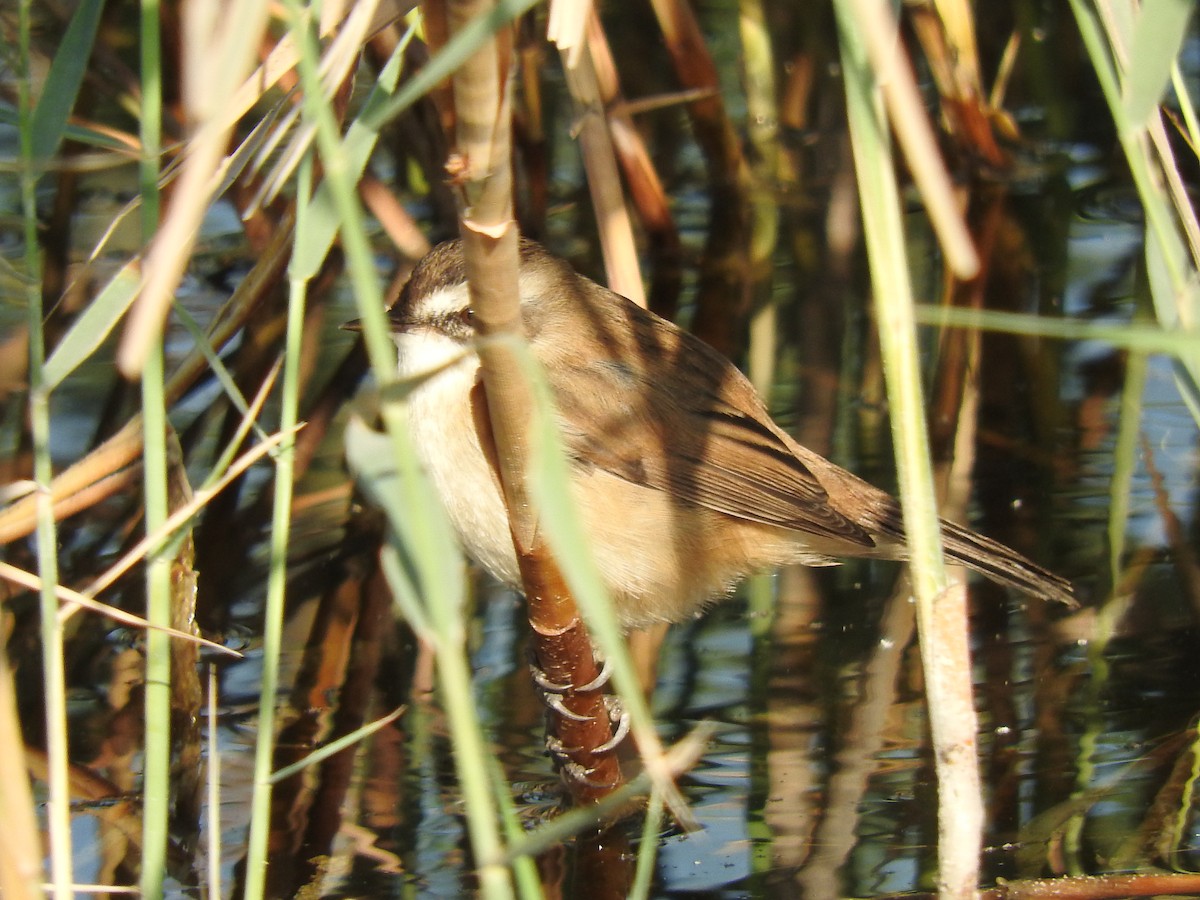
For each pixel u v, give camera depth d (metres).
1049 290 13.01
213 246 13.84
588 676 7.38
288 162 5.76
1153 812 7.36
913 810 7.49
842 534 8.77
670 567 9.03
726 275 13.76
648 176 13.23
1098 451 11.26
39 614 9.51
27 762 8.11
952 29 13.24
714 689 8.88
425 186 14.27
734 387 9.59
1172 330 4.62
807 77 14.71
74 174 12.26
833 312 13.18
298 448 11.45
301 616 9.89
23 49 5.92
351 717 8.66
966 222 13.90
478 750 4.25
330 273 12.89
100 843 7.36
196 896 6.91
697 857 7.16
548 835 4.29
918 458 5.31
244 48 3.75
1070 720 8.27
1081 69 14.98
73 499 8.87
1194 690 8.54
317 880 7.02
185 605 8.58
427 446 8.61
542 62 13.28
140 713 8.64
